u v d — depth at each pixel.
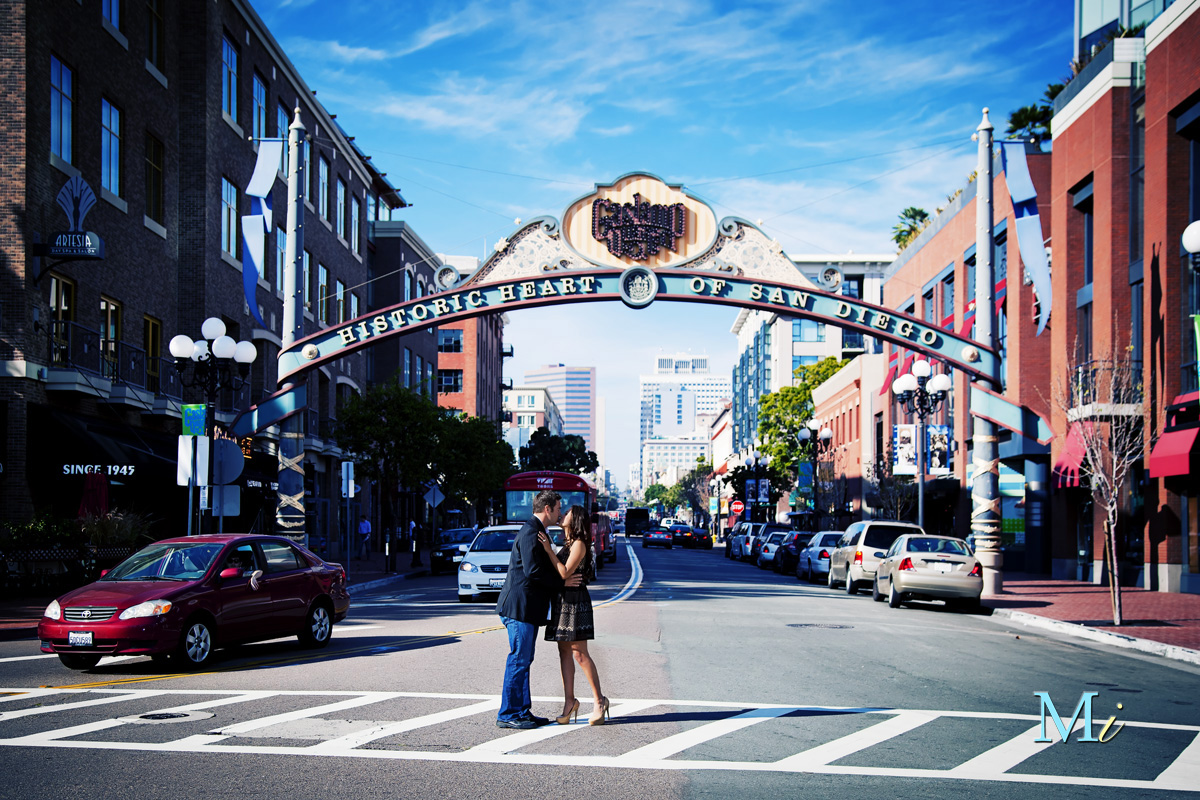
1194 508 24.88
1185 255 24.59
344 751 7.46
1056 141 31.16
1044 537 35.16
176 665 11.96
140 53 29.81
